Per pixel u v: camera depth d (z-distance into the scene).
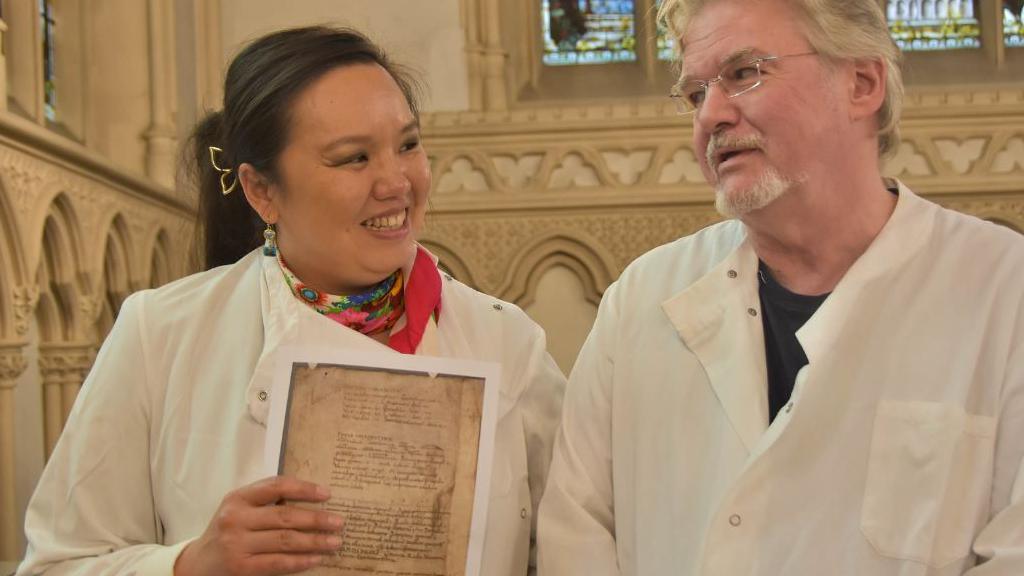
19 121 3.85
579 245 6.52
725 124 2.02
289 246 2.02
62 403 4.59
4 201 3.85
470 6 6.89
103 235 4.86
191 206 2.38
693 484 2.06
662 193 6.43
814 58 1.99
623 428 2.16
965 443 1.88
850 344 2.00
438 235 6.54
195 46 6.56
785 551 1.94
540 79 7.43
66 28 5.83
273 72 1.95
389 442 1.81
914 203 2.11
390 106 1.93
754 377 2.07
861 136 2.07
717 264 2.22
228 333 2.04
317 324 1.98
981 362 1.92
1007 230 2.05
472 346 2.13
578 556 2.06
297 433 1.80
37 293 4.12
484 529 1.82
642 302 2.27
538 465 2.21
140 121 6.03
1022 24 7.27
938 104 6.41
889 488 1.90
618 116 6.54
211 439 1.96
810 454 1.97
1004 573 1.75
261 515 1.72
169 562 1.78
